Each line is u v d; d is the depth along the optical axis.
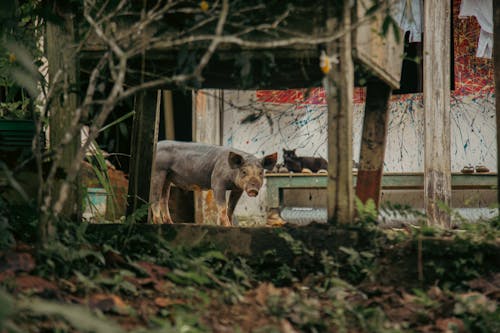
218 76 5.79
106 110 3.78
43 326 3.21
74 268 4.23
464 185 12.28
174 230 5.19
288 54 4.97
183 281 4.27
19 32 5.12
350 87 4.88
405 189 12.16
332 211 4.99
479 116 14.15
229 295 4.17
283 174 12.08
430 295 4.49
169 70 5.57
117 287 3.94
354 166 13.75
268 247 5.05
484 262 4.85
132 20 5.12
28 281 3.61
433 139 10.05
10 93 5.91
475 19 14.03
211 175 8.45
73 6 5.21
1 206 4.89
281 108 14.34
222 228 5.15
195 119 11.34
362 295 4.45
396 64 6.01
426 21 10.18
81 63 5.44
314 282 4.74
